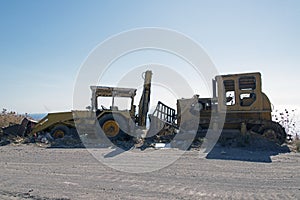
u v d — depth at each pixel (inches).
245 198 215.3
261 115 575.5
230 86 610.2
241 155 429.1
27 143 598.5
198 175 292.5
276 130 564.1
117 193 229.8
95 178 281.3
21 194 227.5
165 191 234.8
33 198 217.6
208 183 260.5
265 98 576.1
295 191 233.8
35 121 713.0
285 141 576.4
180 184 257.1
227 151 468.8
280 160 383.9
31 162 370.3
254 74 579.8
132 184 257.9
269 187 246.4
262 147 504.7
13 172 308.7
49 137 637.9
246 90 585.3
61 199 214.8
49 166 343.0
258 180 270.8
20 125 684.7
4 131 666.8
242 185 253.1
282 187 246.4
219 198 215.6
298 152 470.3
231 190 237.3
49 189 241.3
